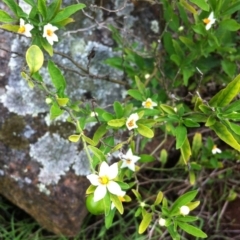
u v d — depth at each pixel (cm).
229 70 36
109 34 38
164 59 38
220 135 27
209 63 37
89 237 41
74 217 38
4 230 39
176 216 28
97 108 31
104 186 23
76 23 38
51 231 39
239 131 26
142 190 41
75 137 26
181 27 35
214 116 27
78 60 38
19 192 37
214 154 37
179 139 27
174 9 36
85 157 38
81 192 38
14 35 36
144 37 40
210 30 33
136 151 38
